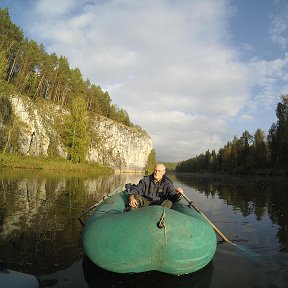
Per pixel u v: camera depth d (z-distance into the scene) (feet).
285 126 176.55
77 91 212.43
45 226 20.80
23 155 137.90
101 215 14.80
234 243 18.29
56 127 180.45
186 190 61.11
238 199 43.09
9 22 167.63
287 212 30.83
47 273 12.75
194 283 12.16
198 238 13.02
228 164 264.72
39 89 191.21
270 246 17.78
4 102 144.66
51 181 58.80
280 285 12.11
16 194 36.11
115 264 12.39
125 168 274.57
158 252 12.21
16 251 15.40
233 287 11.87
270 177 147.02
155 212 12.59
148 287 11.69
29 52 171.42
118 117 315.37
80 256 14.88
